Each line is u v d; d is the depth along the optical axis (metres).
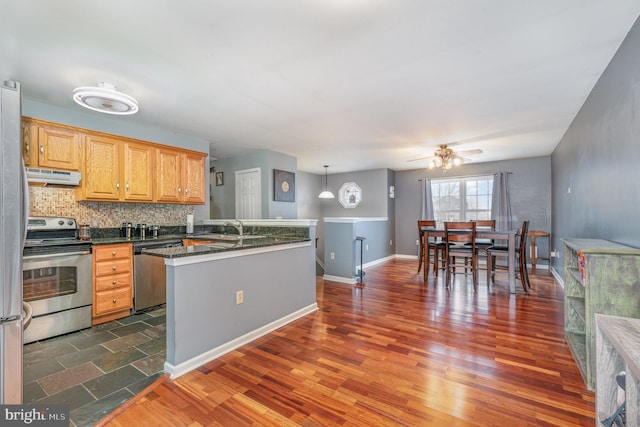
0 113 1.16
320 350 2.38
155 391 1.84
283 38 1.90
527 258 5.84
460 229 4.46
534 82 2.56
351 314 3.23
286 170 5.59
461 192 6.76
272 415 1.62
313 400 1.74
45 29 1.80
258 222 3.90
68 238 3.18
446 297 3.87
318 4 1.59
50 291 2.62
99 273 2.93
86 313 2.83
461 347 2.41
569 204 3.98
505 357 2.24
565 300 2.57
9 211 1.18
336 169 7.44
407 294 4.03
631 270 1.75
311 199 8.09
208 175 4.62
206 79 2.48
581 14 1.69
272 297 2.83
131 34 1.85
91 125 3.31
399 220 7.55
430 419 1.58
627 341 0.95
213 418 1.59
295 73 2.38
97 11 1.63
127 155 3.54
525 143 4.72
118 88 2.65
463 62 2.22
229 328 2.40
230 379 1.97
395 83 2.57
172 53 2.08
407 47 2.02
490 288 4.31
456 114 3.38
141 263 3.28
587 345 1.84
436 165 5.02
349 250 4.74
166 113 3.31
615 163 2.24
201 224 4.58
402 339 2.57
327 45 1.99
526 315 3.16
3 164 1.16
